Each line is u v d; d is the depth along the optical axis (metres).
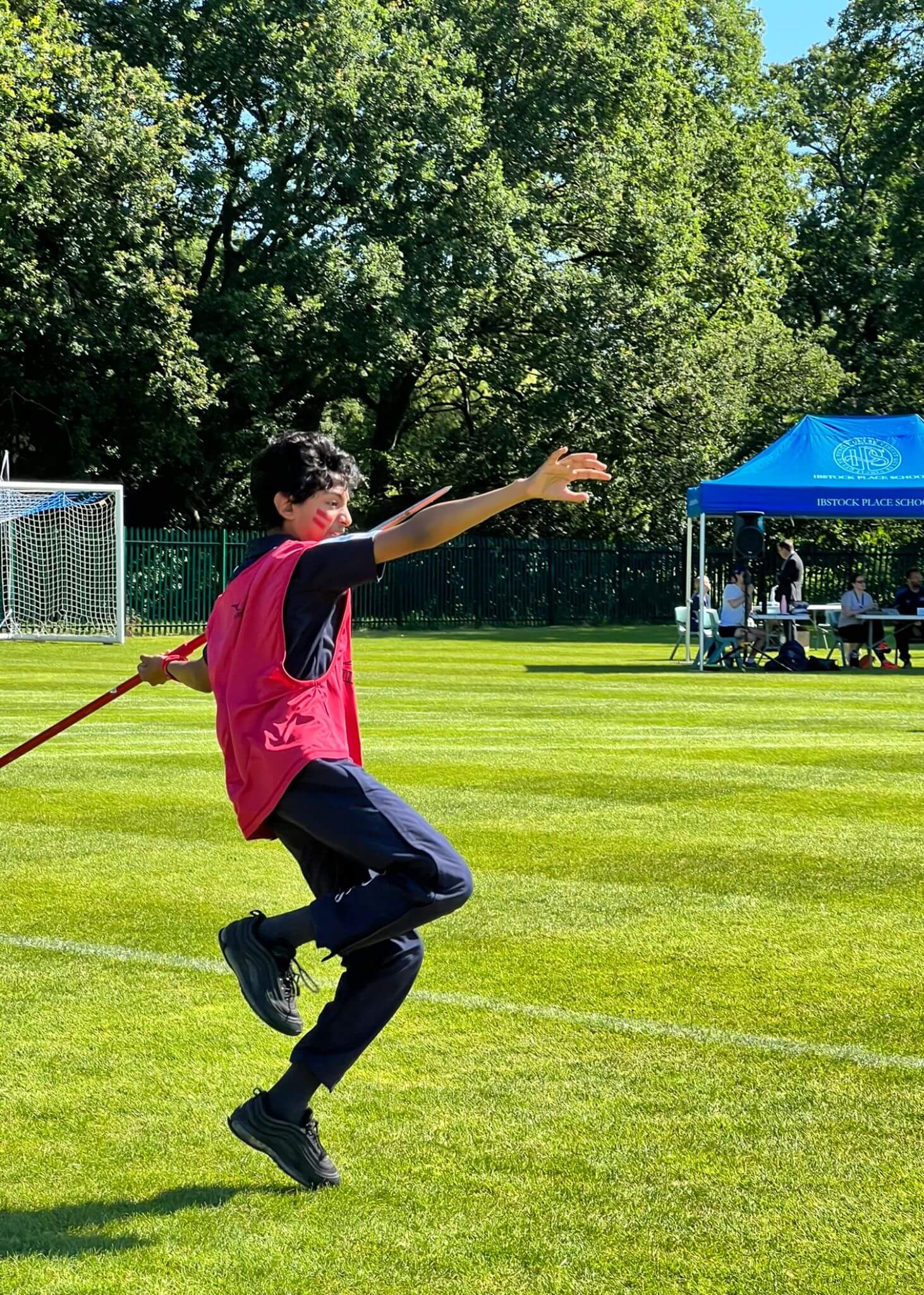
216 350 33.16
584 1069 4.21
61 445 35.09
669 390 38.38
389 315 33.97
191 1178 3.48
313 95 33.00
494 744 11.78
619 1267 2.99
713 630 22.42
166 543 33.09
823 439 21.95
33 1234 3.16
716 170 43.28
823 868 6.98
